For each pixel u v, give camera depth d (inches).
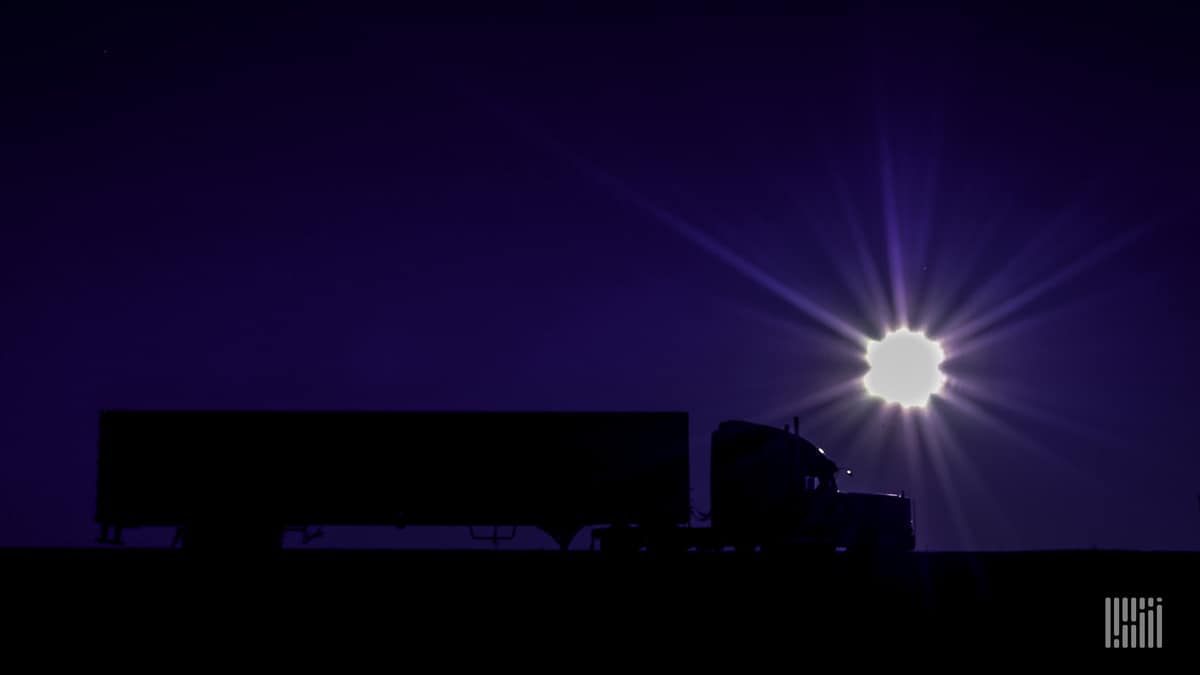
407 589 1013.8
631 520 1154.0
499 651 1004.6
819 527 1115.3
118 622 1010.1
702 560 1024.2
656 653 1005.8
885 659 1006.4
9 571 1015.0
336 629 1008.9
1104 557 1021.8
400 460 1169.4
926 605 1016.9
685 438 1163.9
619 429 1167.0
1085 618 1009.5
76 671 1003.3
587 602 1013.8
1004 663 1004.6
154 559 1019.3
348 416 1176.2
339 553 1019.9
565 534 1159.6
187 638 1008.9
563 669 1003.3
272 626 1010.1
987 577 1022.4
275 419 1176.2
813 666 1005.8
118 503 1163.3
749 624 1013.2
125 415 1175.0
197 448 1171.9
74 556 1018.1
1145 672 1005.2
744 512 1123.9
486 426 1172.5
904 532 1128.8
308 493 1167.6
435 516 1165.7
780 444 1128.8
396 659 1003.9
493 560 1018.1
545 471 1164.5
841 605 1016.9
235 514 1165.1
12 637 1007.6
